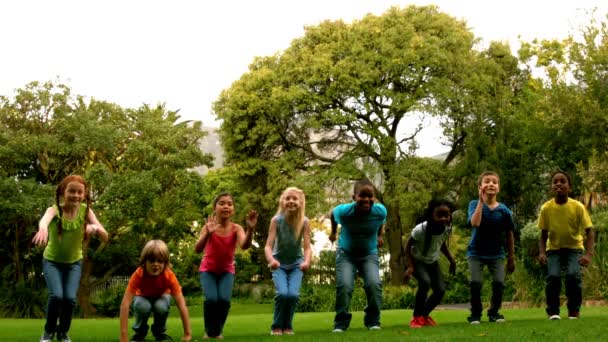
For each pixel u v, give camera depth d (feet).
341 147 97.91
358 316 35.40
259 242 107.55
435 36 92.84
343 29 96.17
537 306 48.37
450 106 88.28
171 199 78.28
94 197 75.51
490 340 19.04
